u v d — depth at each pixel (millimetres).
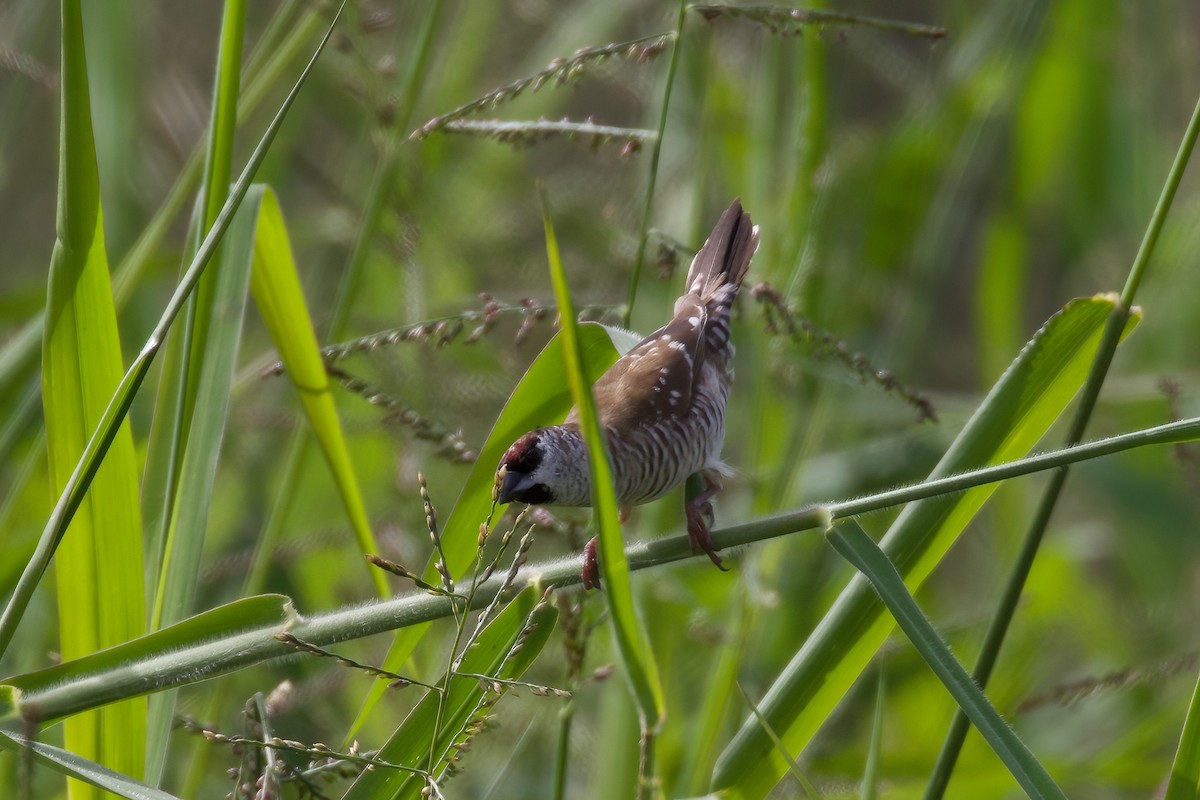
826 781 8109
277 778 4695
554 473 6172
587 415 4051
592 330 6309
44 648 7973
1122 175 12297
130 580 5352
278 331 6312
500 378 10102
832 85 10672
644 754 4285
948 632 9781
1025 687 9836
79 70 4930
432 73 11125
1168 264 12391
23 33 10484
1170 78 12633
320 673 8703
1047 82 11719
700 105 10625
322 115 12781
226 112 5578
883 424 10812
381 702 8625
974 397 11172
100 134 9242
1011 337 11461
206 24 13383
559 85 6238
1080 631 10711
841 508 5008
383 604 4898
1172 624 10680
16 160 12398
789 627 9031
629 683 4266
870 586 5523
